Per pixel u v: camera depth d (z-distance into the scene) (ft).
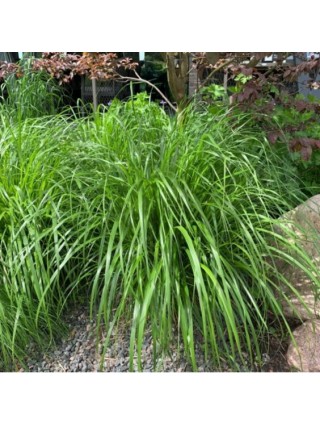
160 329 5.64
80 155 7.69
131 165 6.90
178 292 5.79
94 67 11.16
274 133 9.36
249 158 8.45
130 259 6.41
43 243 7.09
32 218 6.52
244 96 9.52
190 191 6.33
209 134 7.50
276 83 10.78
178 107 10.57
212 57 10.27
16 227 6.93
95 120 9.37
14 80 13.91
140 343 5.24
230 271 5.95
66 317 7.37
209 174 7.33
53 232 6.26
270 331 7.03
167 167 6.71
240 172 7.05
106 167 7.27
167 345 5.99
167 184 5.84
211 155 7.25
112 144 8.21
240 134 8.51
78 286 7.63
